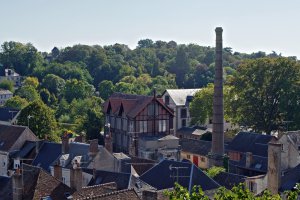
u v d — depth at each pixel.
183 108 133.75
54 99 182.75
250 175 82.50
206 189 56.44
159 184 59.41
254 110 112.25
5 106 154.88
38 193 49.38
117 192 44.12
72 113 158.62
